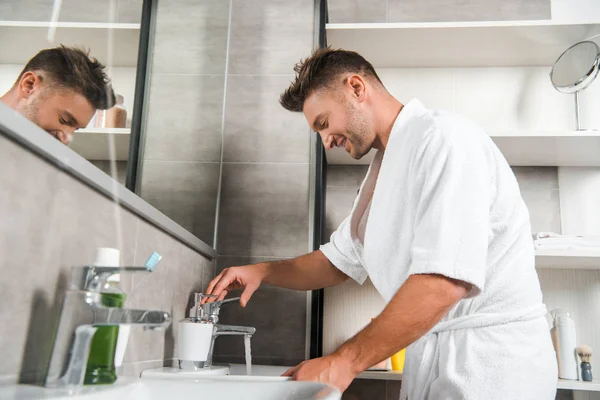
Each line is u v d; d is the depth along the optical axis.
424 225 0.92
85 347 0.59
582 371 1.62
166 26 1.51
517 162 1.86
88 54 0.79
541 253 1.58
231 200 1.69
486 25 1.70
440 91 1.95
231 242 1.66
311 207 1.67
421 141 1.03
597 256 1.56
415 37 1.78
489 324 0.97
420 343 1.02
